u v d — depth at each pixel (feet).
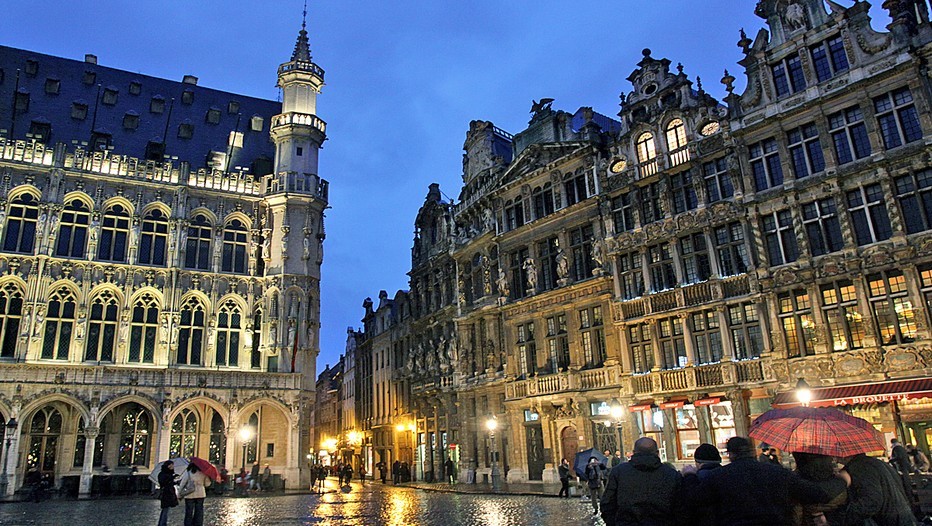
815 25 88.58
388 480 171.53
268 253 145.28
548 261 121.60
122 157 138.41
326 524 63.05
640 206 105.91
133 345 130.21
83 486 116.67
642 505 22.25
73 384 121.80
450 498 94.84
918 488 45.16
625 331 104.68
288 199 147.33
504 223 131.54
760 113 92.68
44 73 149.07
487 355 130.62
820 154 86.94
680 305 97.25
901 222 78.07
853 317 81.10
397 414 173.78
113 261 133.28
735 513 19.11
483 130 148.46
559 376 111.45
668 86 105.70
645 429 99.60
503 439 126.11
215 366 134.82
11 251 126.93
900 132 79.87
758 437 24.52
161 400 127.34
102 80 155.43
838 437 22.08
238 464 130.21
